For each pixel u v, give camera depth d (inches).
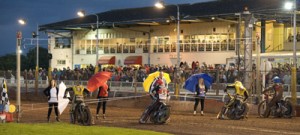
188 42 2007.9
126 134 539.8
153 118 719.1
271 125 703.7
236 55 1571.1
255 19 1433.3
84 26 2158.0
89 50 2325.3
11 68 2984.7
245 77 1018.7
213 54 1920.5
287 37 1771.7
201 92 870.4
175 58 2028.8
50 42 2450.8
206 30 1951.3
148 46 2124.8
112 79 1418.6
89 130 559.2
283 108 809.5
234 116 784.9
